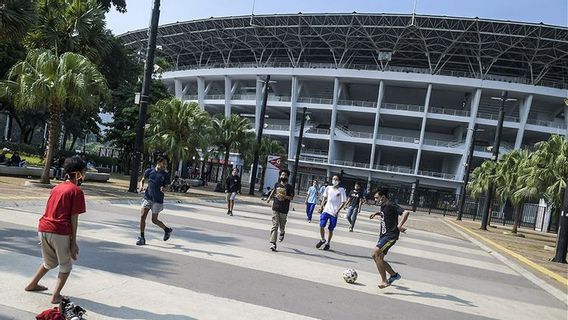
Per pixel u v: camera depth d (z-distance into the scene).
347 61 72.19
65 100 18.50
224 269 7.91
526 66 68.88
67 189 5.17
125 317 5.05
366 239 15.69
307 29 68.12
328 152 72.50
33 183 18.30
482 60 68.62
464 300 7.90
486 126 67.12
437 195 63.84
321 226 11.75
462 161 66.12
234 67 77.31
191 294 6.20
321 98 75.50
